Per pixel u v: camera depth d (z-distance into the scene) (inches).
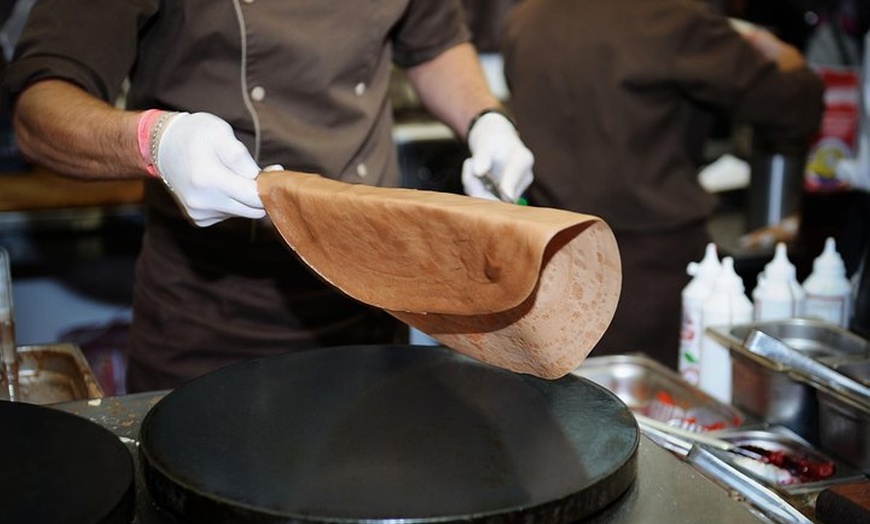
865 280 60.8
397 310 35.7
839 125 109.0
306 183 38.7
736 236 104.0
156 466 32.2
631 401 56.7
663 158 92.0
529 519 30.2
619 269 33.7
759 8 120.8
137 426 38.0
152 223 64.2
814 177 109.2
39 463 31.7
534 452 33.7
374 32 59.4
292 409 36.5
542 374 36.1
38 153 52.5
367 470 32.3
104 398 40.2
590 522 32.1
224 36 55.3
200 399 37.0
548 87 93.4
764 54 91.7
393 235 34.8
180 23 55.6
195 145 43.1
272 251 61.4
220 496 30.4
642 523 32.1
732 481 39.1
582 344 34.8
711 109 93.9
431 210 33.3
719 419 52.5
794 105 92.8
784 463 47.2
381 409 36.6
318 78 57.7
